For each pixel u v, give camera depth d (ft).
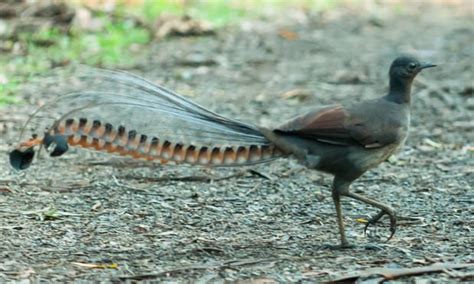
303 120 32.91
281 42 86.63
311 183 45.03
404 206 41.34
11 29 77.36
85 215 39.37
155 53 77.97
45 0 82.99
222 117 32.53
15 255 33.91
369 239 36.47
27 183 44.01
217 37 86.38
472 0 117.08
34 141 31.07
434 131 56.44
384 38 90.84
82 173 46.09
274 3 107.24
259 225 38.37
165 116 31.86
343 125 32.89
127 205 40.91
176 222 38.60
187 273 32.01
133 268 32.65
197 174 46.34
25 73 67.26
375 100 34.32
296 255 34.17
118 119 32.07
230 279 31.40
